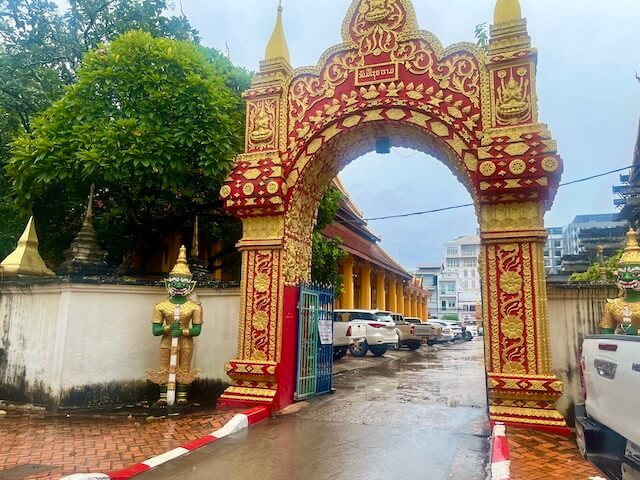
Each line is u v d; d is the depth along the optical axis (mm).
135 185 10180
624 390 3688
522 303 6969
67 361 8391
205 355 9133
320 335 9703
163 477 5031
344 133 8344
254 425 7215
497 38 7617
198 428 6934
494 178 7055
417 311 44656
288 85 8867
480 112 7516
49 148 9203
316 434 6715
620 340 3842
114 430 6930
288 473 5164
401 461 5562
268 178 8359
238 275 13508
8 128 12977
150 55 9750
